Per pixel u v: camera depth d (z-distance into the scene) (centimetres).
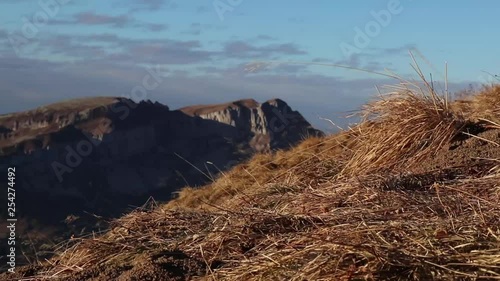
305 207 527
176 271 415
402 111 722
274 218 476
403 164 682
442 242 344
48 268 513
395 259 328
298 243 373
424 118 707
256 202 632
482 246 336
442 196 479
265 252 384
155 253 447
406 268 326
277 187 692
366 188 534
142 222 565
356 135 833
